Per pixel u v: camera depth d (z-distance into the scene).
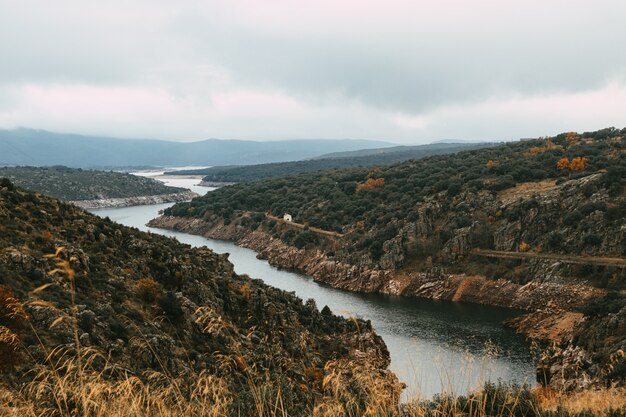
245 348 23.52
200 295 53.28
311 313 69.12
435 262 119.38
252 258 157.88
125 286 46.34
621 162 124.06
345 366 13.20
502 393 13.68
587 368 57.00
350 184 181.75
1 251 39.31
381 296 114.31
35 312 30.95
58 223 53.69
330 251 139.25
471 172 146.12
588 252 104.94
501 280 107.88
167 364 34.62
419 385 12.11
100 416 9.91
